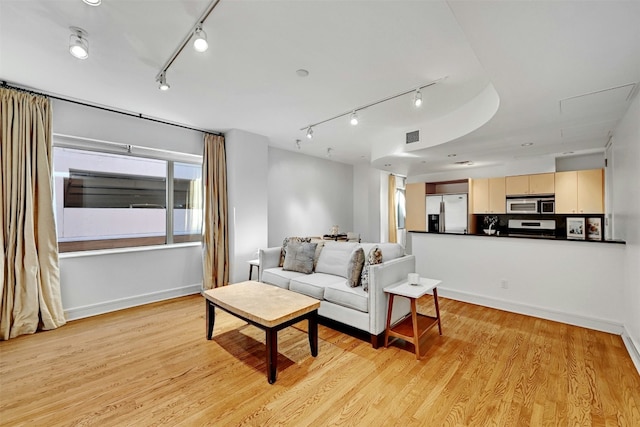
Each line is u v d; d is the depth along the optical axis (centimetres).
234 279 430
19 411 177
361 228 715
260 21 184
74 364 231
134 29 193
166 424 167
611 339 275
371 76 259
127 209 386
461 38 201
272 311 224
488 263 374
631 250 256
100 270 348
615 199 330
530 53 169
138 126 371
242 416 173
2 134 274
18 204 281
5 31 195
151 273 391
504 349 256
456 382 207
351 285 296
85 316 334
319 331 300
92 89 290
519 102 240
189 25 189
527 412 175
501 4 128
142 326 308
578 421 168
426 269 430
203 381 209
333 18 181
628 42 156
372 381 209
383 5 169
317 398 190
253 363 234
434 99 312
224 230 438
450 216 591
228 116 369
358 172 723
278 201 555
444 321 323
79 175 348
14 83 278
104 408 180
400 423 167
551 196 482
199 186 455
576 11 132
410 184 655
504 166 539
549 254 329
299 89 287
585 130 319
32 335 283
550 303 328
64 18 182
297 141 481
